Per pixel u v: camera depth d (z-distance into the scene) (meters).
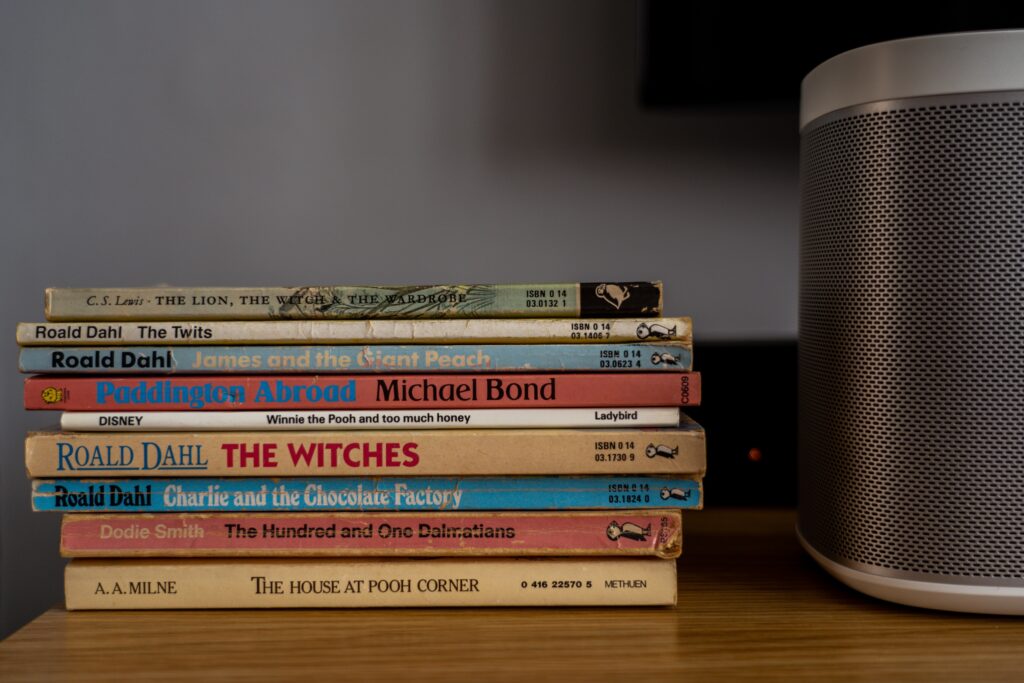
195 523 0.47
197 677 0.39
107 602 0.47
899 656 0.40
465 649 0.42
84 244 0.82
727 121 0.83
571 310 0.47
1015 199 0.41
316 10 0.82
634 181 0.84
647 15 0.74
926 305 0.42
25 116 0.81
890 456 0.44
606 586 0.47
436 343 0.47
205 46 0.81
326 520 0.47
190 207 0.82
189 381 0.47
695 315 0.84
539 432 0.46
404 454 0.46
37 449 0.46
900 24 0.70
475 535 0.47
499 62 0.83
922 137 0.42
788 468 0.70
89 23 0.81
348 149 0.83
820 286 0.48
